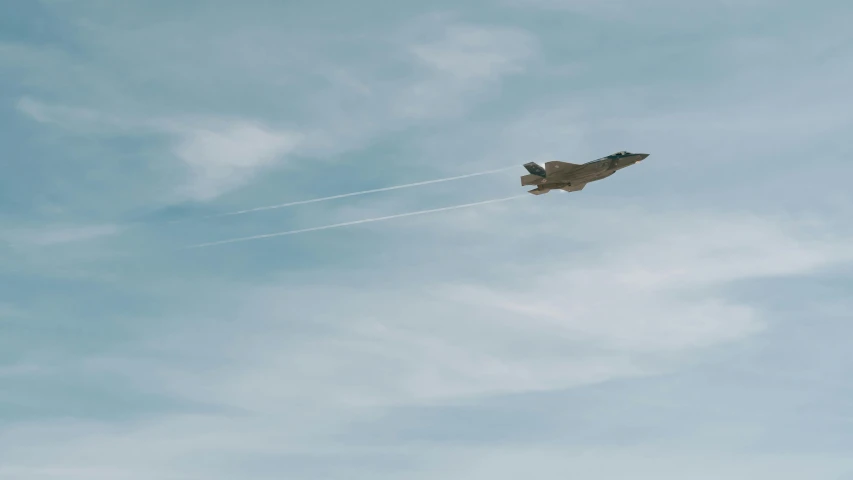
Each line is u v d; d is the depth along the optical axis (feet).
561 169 399.24
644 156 397.60
